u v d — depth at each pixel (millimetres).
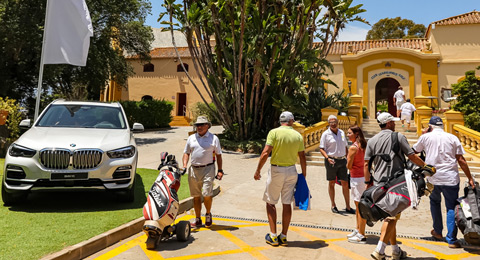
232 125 15688
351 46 24703
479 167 10328
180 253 4211
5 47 15781
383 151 4176
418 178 4008
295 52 14523
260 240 4805
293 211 6750
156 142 17344
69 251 3801
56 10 9203
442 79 22703
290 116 4723
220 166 5395
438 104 22469
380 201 3896
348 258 4172
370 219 4004
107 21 20500
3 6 14570
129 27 23625
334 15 15016
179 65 29609
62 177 5340
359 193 5105
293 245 4621
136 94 30266
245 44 14133
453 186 4754
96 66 19672
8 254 3646
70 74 20391
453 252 4484
